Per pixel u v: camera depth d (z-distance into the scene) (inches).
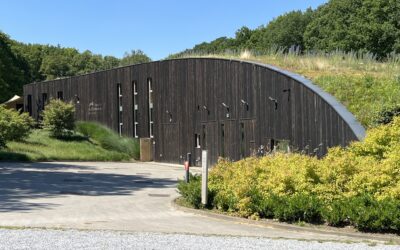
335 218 418.9
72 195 700.7
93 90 1811.0
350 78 862.5
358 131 677.3
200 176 657.0
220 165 612.4
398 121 529.0
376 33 2118.6
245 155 1099.9
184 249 333.7
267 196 484.1
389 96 762.8
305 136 850.8
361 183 445.7
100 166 1285.7
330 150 523.8
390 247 344.5
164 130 1480.1
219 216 496.4
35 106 2151.8
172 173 1113.4
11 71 2942.9
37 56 3794.3
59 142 1627.7
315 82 871.7
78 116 1889.8
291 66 1041.5
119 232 403.9
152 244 350.6
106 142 1651.1
